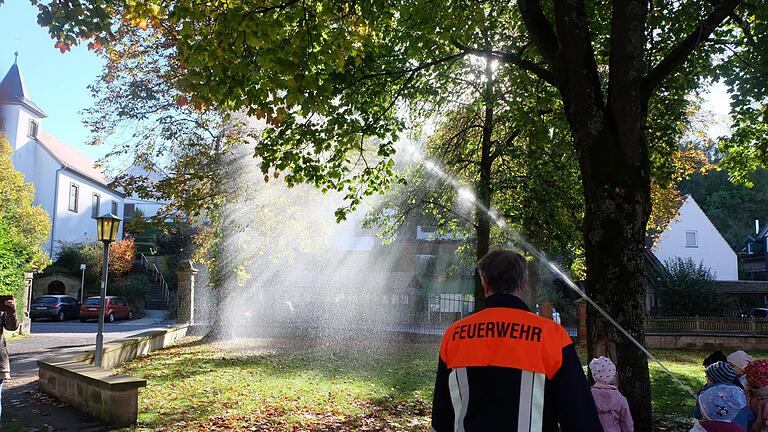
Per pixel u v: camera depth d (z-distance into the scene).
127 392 8.10
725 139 14.39
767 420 4.36
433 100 12.80
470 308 30.55
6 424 7.94
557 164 14.38
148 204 55.94
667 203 21.36
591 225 6.47
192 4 7.81
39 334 23.67
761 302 37.50
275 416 8.69
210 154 18.70
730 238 59.88
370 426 8.28
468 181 16.22
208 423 8.13
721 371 4.47
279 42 7.91
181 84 7.96
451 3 9.72
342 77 9.69
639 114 6.32
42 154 44.50
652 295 34.38
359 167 16.06
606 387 4.60
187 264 24.36
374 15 8.82
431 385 12.38
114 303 34.69
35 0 8.27
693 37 7.26
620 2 6.24
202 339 21.03
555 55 7.18
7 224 24.22
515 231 16.39
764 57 10.14
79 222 48.03
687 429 8.27
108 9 9.05
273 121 8.23
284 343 20.58
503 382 2.39
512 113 12.51
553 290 30.30
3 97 42.09
